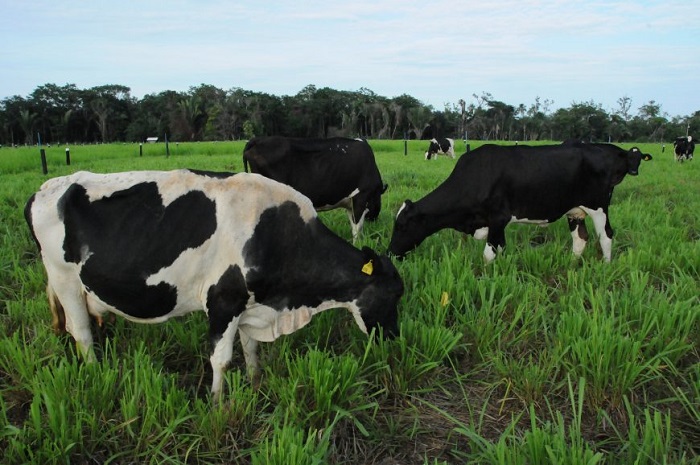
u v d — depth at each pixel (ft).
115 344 14.29
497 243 22.03
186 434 11.14
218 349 12.86
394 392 13.11
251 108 260.62
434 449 11.57
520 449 10.27
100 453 11.13
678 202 35.50
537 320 15.90
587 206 22.34
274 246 12.94
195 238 12.46
